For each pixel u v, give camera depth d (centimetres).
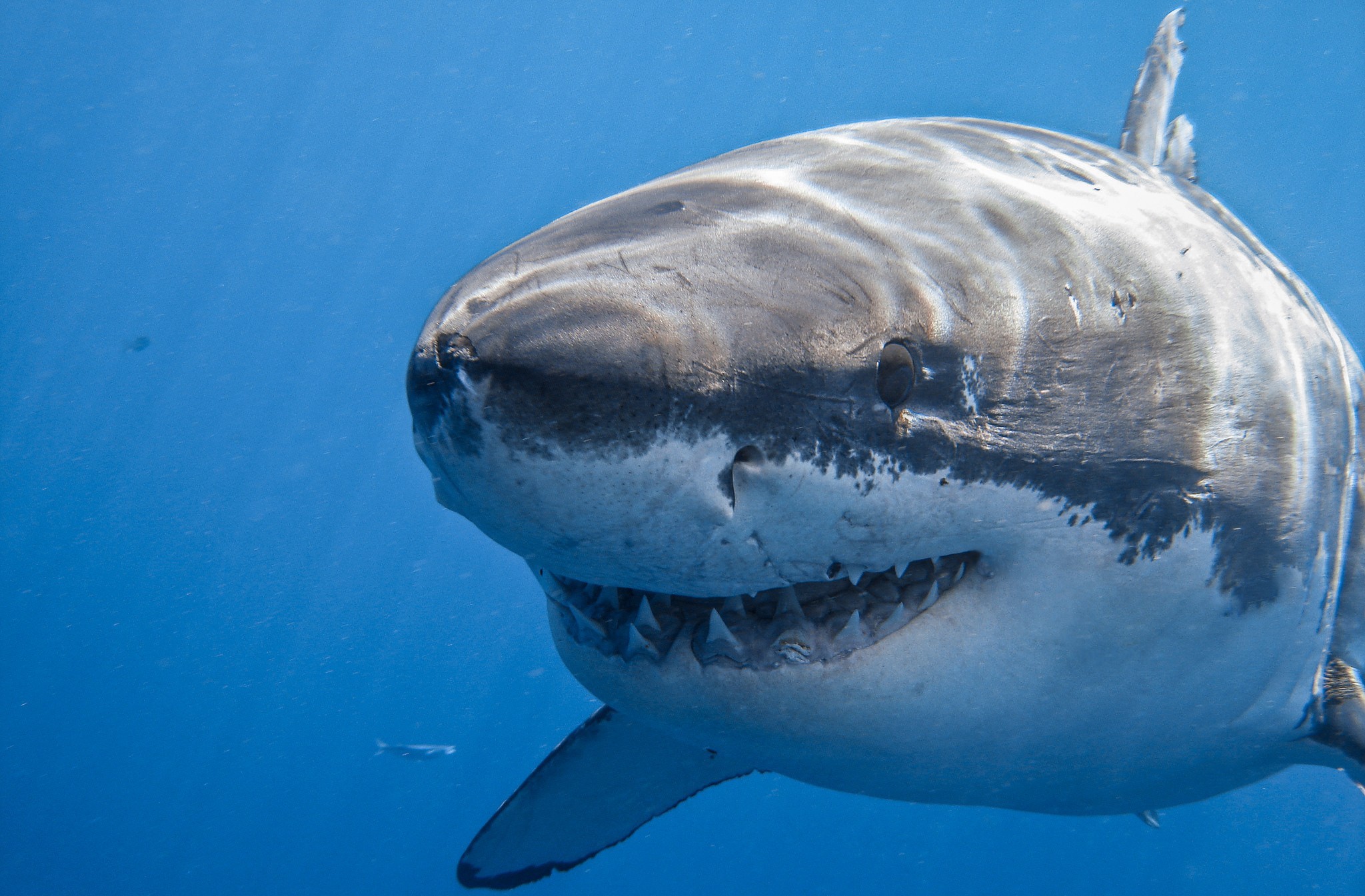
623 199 181
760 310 142
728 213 168
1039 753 200
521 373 127
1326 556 213
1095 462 169
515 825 294
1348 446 225
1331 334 238
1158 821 332
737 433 135
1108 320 177
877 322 150
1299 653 217
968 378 159
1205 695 207
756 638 167
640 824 304
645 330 132
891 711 173
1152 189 228
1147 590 180
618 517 135
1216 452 184
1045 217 186
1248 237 245
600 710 277
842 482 146
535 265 146
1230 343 193
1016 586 172
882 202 181
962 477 158
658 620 170
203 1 2020
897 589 172
